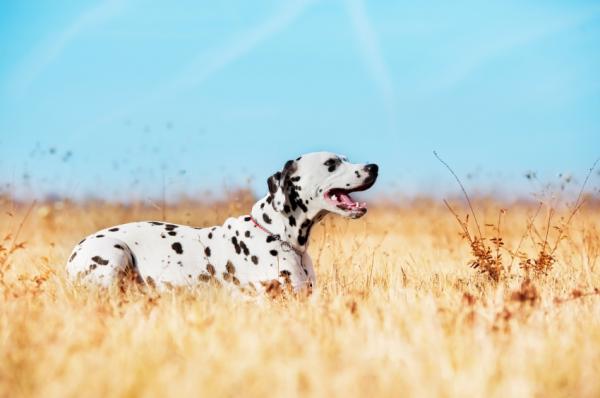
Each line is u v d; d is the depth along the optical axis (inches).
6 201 538.0
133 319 257.9
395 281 348.5
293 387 188.1
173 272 337.4
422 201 658.2
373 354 217.9
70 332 243.8
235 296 336.8
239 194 516.7
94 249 334.3
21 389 194.7
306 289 319.9
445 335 238.7
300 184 338.0
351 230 593.0
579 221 476.4
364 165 339.0
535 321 256.1
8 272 386.0
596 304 287.3
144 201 581.3
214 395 187.2
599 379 202.7
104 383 193.8
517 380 196.5
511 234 563.2
